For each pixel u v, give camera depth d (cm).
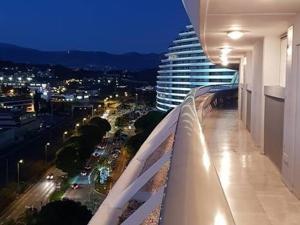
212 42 1455
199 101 1883
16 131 9656
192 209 188
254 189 801
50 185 6366
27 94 19862
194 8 830
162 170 553
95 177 6894
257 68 1399
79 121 12862
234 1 702
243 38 1294
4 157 7550
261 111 1270
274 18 857
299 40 768
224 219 193
